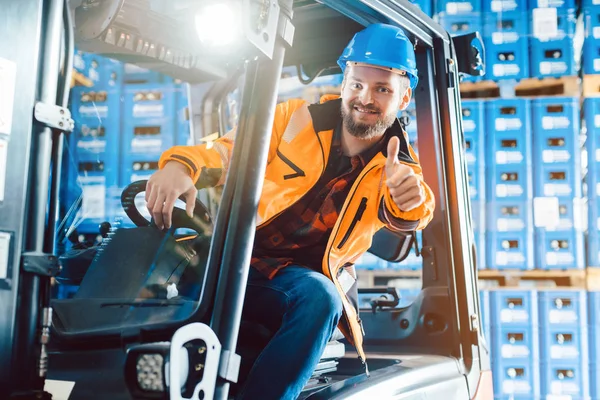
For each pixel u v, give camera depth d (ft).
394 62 6.99
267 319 6.20
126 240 6.04
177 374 4.13
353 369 8.01
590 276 14.42
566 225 14.61
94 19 5.80
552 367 14.23
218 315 4.63
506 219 14.76
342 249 6.88
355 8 6.99
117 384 4.61
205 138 10.34
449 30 14.93
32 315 3.96
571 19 14.85
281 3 5.16
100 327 5.12
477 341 8.49
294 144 7.08
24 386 3.91
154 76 13.57
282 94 14.75
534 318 14.32
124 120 13.50
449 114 8.55
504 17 14.94
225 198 4.87
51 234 4.12
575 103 14.73
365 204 6.91
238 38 4.75
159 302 5.34
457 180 8.55
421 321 8.61
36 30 4.03
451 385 7.69
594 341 14.21
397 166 6.39
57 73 4.14
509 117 14.89
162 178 5.78
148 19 7.73
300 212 6.88
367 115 6.92
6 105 3.87
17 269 3.90
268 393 5.56
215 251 4.77
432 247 8.52
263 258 6.51
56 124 4.09
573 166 14.65
